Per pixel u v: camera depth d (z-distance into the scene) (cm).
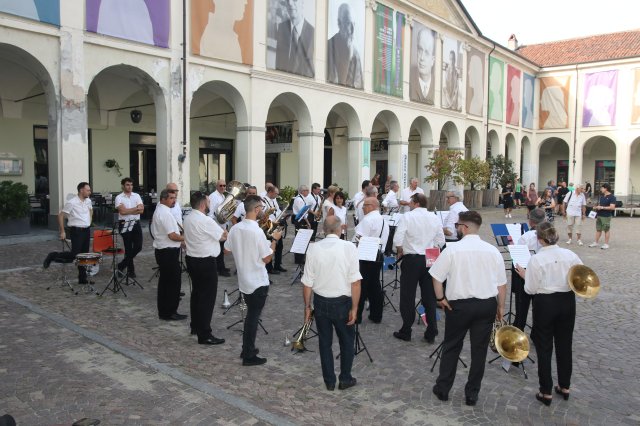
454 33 2891
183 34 1551
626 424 465
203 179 2400
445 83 2836
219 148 2459
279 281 995
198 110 2264
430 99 2711
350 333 516
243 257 568
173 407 472
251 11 1750
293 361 595
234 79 1725
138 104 2016
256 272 568
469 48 3050
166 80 1538
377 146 2942
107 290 884
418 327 736
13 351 597
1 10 1173
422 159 2812
